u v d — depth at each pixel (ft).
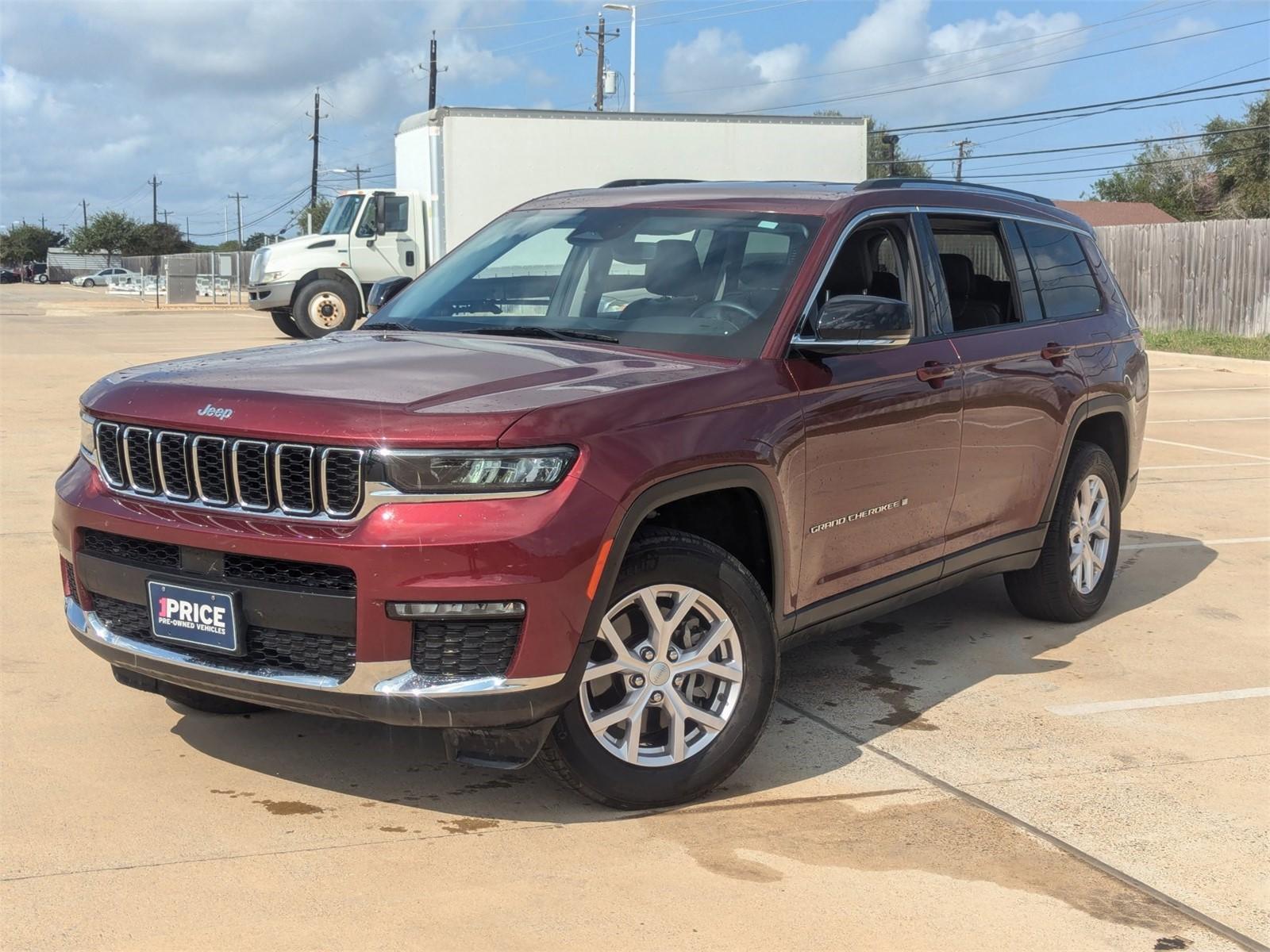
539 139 63.26
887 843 11.78
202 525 11.30
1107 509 19.75
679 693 12.30
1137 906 10.74
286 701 11.16
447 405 11.05
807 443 13.33
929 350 15.53
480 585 10.62
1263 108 143.84
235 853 11.18
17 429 35.60
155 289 153.99
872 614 15.29
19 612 18.43
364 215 73.36
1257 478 32.60
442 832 11.72
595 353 13.37
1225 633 19.17
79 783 12.62
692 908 10.42
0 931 9.74
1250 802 12.94
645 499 11.48
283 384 11.77
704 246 14.90
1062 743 14.52
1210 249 78.74
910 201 16.24
